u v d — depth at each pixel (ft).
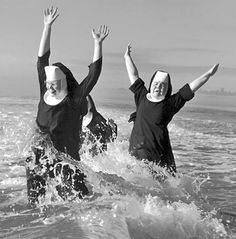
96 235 13.62
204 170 27.78
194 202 19.03
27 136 18.56
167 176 22.27
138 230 14.26
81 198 17.78
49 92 18.22
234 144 42.50
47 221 15.06
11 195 18.63
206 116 83.25
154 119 22.61
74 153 18.39
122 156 23.43
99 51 18.67
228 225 16.16
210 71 22.58
